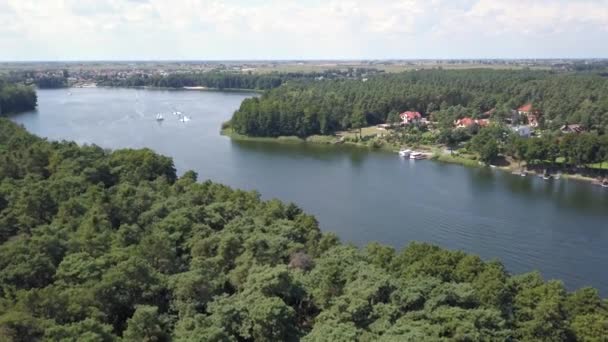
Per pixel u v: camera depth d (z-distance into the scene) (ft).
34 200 293.23
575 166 643.86
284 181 577.84
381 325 187.62
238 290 234.58
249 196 369.50
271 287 213.25
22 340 169.48
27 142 472.03
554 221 457.68
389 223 444.55
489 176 629.92
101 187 339.36
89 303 193.67
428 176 622.13
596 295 225.56
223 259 254.47
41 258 222.69
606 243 406.21
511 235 421.59
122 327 205.26
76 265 216.33
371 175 619.26
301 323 222.89
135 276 210.59
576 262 371.15
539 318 208.33
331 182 578.66
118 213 299.38
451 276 244.42
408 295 206.18
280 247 266.36
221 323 190.70
